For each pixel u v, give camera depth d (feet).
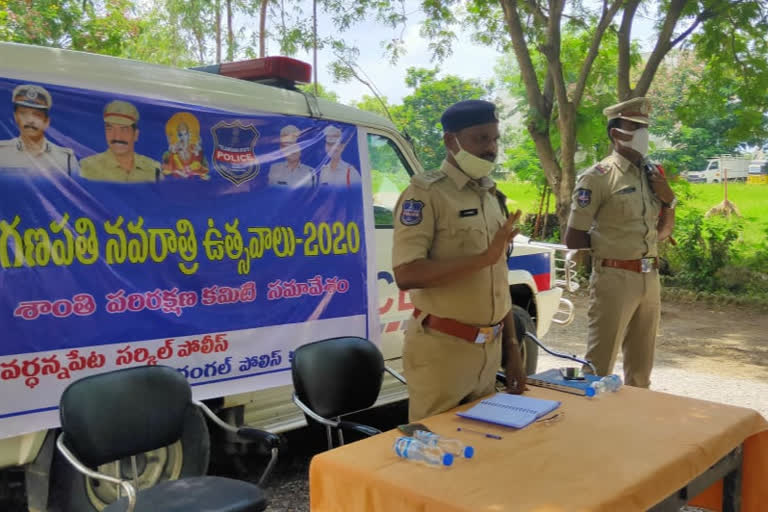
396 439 8.36
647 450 8.09
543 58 45.83
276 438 9.30
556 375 11.39
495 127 9.95
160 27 44.55
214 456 13.84
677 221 44.16
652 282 14.84
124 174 10.94
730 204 57.57
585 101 44.04
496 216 10.54
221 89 12.29
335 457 7.91
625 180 14.55
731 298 36.99
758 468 9.47
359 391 11.25
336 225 13.87
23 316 9.91
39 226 10.04
